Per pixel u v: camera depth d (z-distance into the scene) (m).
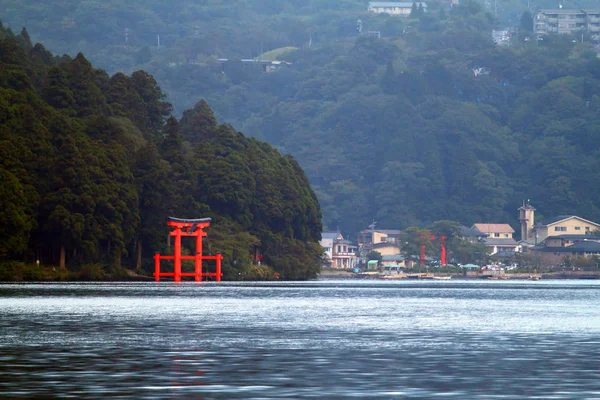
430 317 124.31
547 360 72.75
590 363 71.00
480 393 56.50
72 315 120.12
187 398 54.38
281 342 86.44
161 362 70.62
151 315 122.12
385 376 63.72
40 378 62.00
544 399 54.41
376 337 92.12
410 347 82.38
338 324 109.44
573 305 162.12
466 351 79.12
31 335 91.56
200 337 90.94
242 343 85.12
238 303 159.00
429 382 61.06
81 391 56.59
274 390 57.34
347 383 60.47
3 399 53.78
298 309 141.62
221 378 62.44
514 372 65.75
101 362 70.38
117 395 55.25
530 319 120.62
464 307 153.25
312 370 66.62
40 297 166.75
